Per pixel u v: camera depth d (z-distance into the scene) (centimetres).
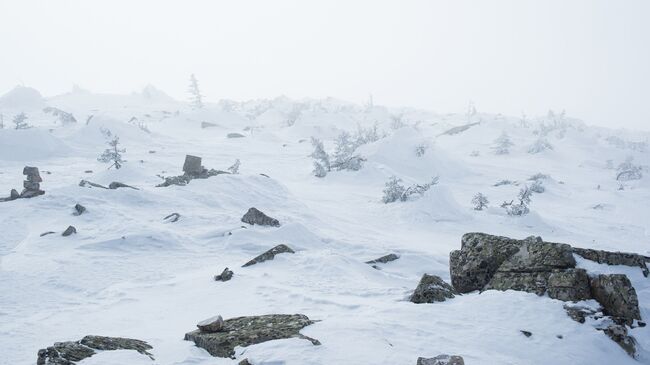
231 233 2106
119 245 1917
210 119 7206
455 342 776
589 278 1002
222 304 1168
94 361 632
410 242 2300
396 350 708
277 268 1573
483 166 5322
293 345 697
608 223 3134
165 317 1092
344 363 646
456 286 1198
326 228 2483
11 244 1955
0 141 4203
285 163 4797
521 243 1159
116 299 1293
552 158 6147
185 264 1736
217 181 2986
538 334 836
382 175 4169
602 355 802
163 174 3528
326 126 6969
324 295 1210
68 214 2341
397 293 1220
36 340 905
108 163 4028
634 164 6116
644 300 989
